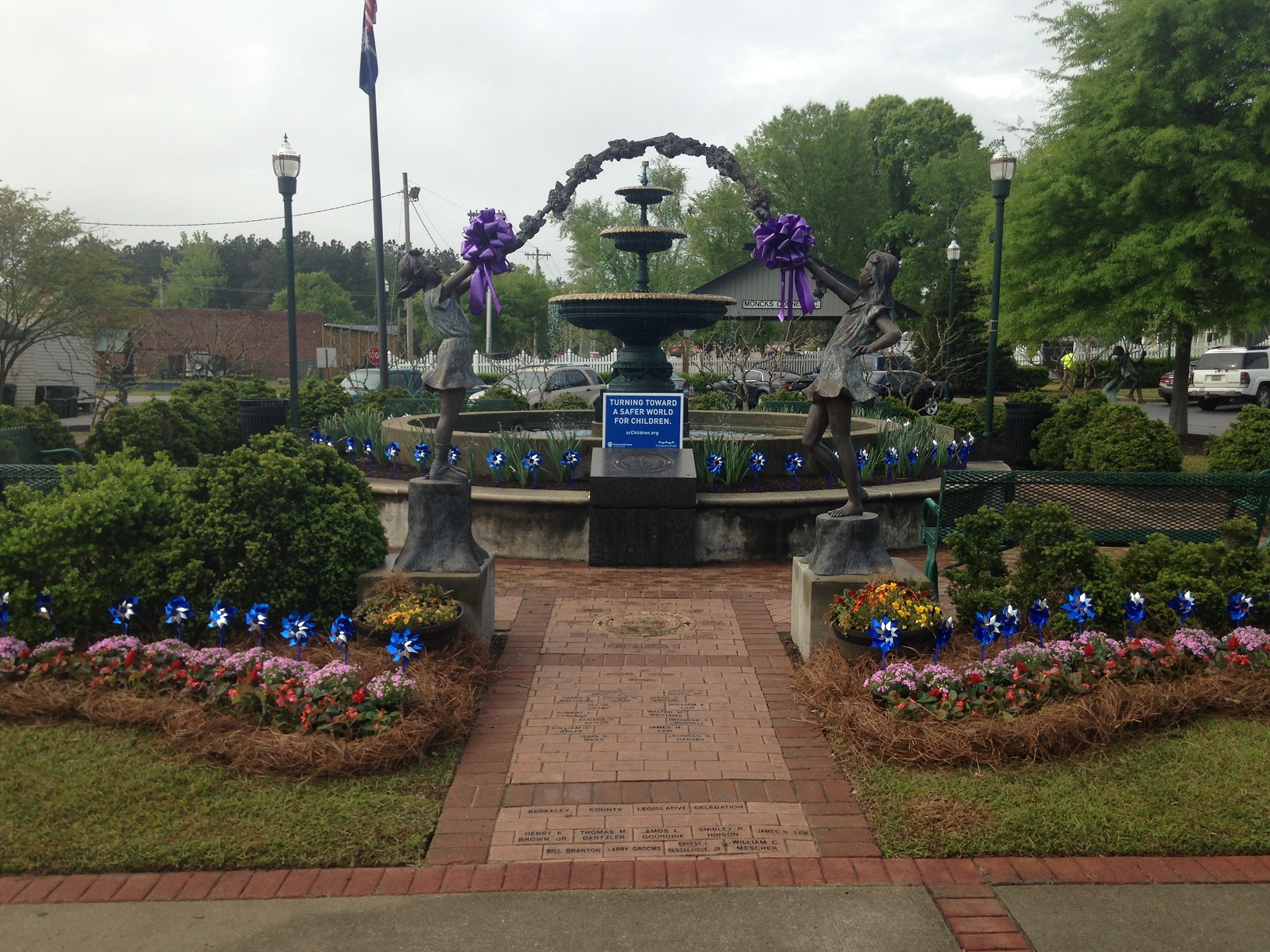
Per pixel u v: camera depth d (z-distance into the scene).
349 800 4.21
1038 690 4.79
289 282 12.82
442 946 3.31
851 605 5.57
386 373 20.45
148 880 3.67
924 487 9.45
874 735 4.65
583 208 49.78
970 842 3.89
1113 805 4.12
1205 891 3.62
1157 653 5.15
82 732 4.71
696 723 5.16
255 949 3.29
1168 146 16.31
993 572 5.89
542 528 8.96
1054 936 3.37
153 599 5.68
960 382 31.73
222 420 13.27
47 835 3.87
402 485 9.48
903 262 51.88
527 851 3.89
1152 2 16.27
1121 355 20.16
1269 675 5.10
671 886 3.66
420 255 6.24
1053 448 13.35
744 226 48.28
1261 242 16.16
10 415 10.47
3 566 5.57
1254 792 4.20
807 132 50.00
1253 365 26.81
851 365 5.95
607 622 6.98
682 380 27.30
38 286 24.11
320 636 5.79
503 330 48.59
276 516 5.83
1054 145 18.14
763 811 4.20
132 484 5.85
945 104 57.59
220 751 4.48
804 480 9.81
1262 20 16.17
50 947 3.28
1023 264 18.98
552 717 5.23
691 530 8.70
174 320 39.03
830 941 3.35
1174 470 11.32
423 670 5.27
